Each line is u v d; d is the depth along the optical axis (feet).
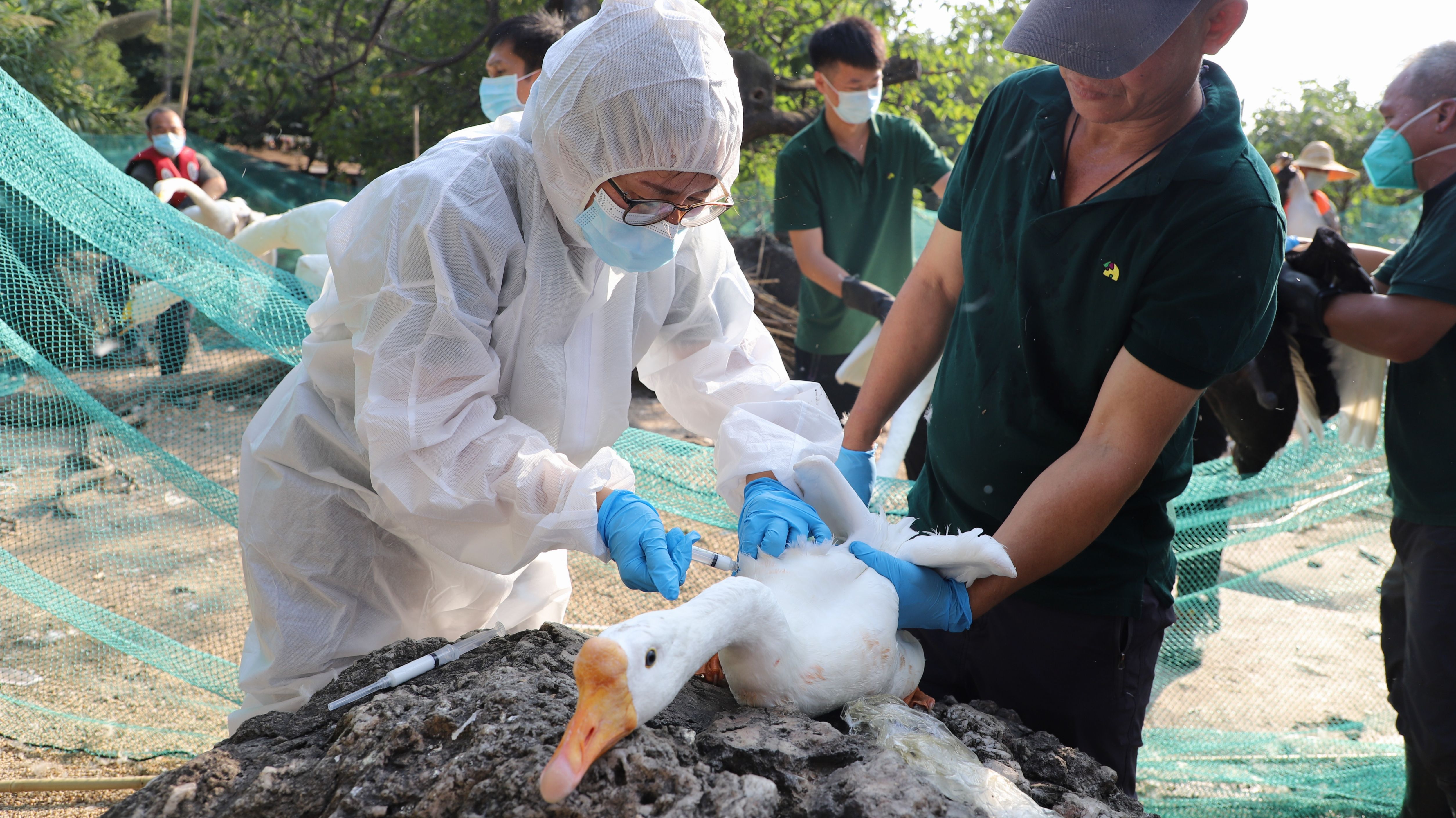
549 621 7.66
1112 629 7.64
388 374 6.48
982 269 7.73
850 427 8.71
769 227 32.40
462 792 4.58
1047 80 7.70
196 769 5.25
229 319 10.34
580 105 6.31
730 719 5.37
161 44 41.70
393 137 40.75
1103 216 6.82
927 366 8.91
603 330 7.52
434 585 8.16
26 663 12.04
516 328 7.04
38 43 37.68
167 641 10.61
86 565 12.49
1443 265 9.55
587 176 6.51
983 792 4.91
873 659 5.68
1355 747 13.51
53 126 9.94
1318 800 12.06
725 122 6.46
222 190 24.95
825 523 6.85
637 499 6.47
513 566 6.92
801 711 5.48
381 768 4.84
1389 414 10.68
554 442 7.54
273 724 5.71
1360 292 10.21
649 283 7.70
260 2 42.32
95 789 9.64
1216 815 11.80
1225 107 6.79
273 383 13.99
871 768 4.88
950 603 6.37
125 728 10.93
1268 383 11.02
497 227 6.57
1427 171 10.62
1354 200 46.39
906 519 6.95
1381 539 22.26
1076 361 7.23
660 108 6.19
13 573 10.55
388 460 6.53
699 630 4.78
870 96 16.17
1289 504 14.14
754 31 35.91
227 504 10.50
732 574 6.57
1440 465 10.09
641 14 6.29
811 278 17.16
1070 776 5.73
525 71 12.37
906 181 17.90
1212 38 6.56
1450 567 9.99
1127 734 7.94
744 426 7.43
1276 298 6.98
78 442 12.35
